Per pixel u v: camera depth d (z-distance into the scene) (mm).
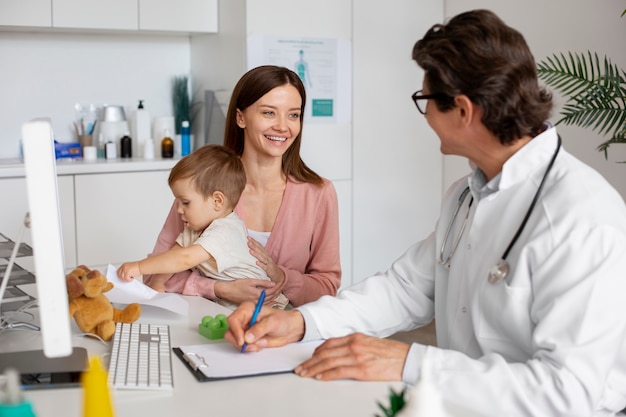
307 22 3877
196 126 4285
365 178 4168
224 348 1537
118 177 3666
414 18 4211
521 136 1395
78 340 1628
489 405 1271
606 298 1260
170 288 2109
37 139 1062
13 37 3898
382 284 1722
